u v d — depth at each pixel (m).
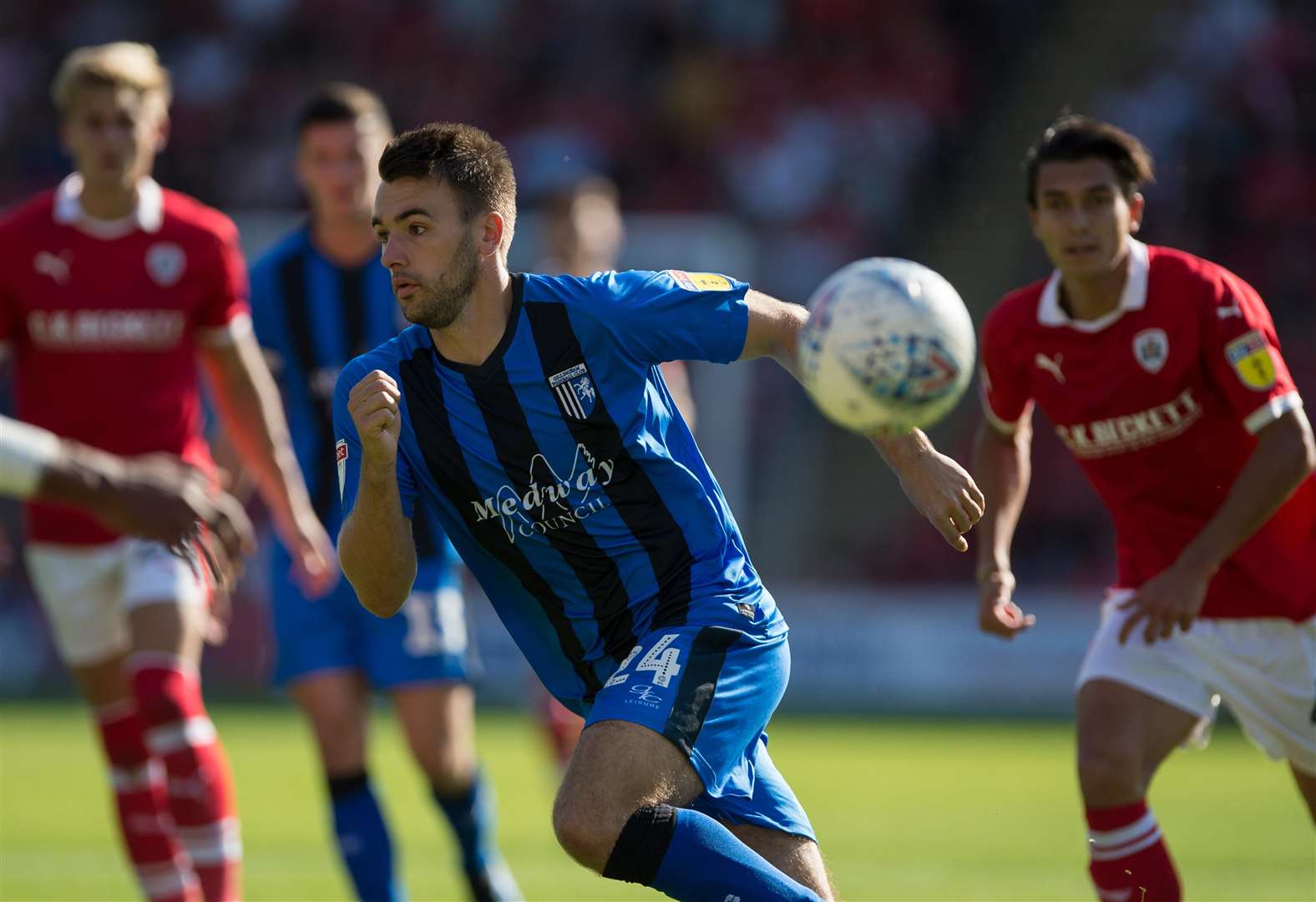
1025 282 73.75
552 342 15.83
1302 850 31.11
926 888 27.03
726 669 15.67
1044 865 29.52
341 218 25.56
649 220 70.94
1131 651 19.19
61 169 77.75
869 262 14.16
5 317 23.75
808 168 75.94
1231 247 71.31
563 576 16.30
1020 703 59.91
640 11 79.56
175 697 21.70
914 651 60.66
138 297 23.66
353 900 25.58
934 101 77.88
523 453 15.88
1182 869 28.84
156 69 23.70
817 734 51.53
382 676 23.97
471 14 79.94
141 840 23.77
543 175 74.69
